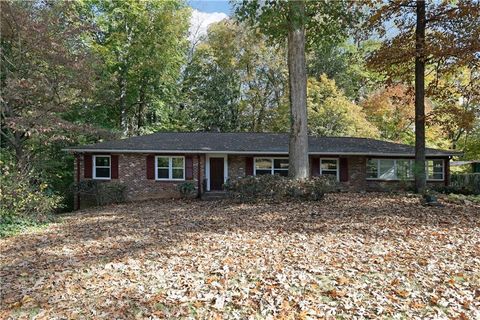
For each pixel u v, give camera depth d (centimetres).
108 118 2628
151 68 2598
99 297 507
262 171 1953
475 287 501
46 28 1533
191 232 906
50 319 449
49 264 686
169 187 1906
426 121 1655
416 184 1642
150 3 2555
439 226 880
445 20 1545
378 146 2003
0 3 1455
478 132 2488
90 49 1912
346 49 2842
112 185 1827
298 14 1284
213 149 1866
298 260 632
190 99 3131
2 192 1094
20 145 1609
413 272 562
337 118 2567
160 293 509
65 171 2175
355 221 966
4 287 568
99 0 2486
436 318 419
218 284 529
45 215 1227
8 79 1471
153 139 2045
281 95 3050
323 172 1959
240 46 2981
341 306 454
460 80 2236
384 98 2614
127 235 915
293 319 424
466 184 1941
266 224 966
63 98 1702
